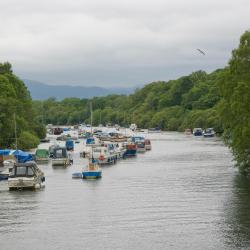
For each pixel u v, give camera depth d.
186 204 97.19
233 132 125.25
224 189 112.75
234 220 84.25
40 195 109.94
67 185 123.94
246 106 120.69
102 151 174.88
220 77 128.38
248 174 134.12
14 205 99.12
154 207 95.12
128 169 156.50
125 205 97.56
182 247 70.75
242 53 124.81
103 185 122.81
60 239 75.25
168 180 129.38
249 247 70.44
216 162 171.12
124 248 70.75
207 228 79.75
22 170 117.56
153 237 75.50
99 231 79.06
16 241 74.50
